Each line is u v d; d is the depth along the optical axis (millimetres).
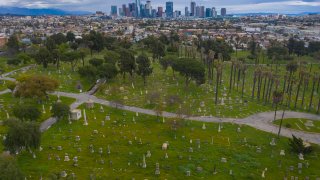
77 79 151000
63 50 193000
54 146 78375
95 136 86188
